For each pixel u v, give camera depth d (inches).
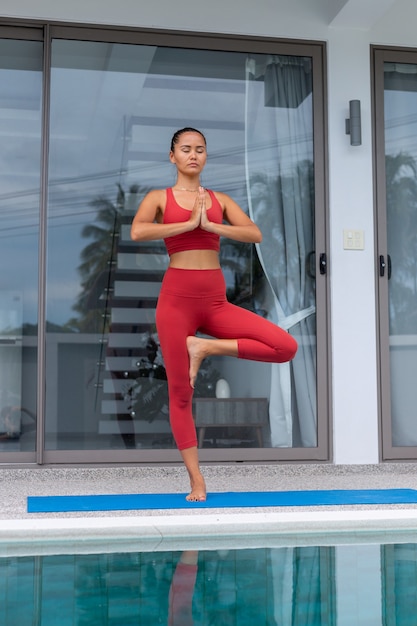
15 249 232.4
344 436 242.8
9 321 230.8
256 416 241.4
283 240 246.8
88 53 238.2
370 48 252.4
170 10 241.3
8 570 124.0
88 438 231.8
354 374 244.8
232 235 180.7
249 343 180.7
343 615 101.2
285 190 247.9
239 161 246.2
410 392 250.1
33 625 96.0
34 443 229.8
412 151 254.7
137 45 241.3
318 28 249.3
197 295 181.6
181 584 115.8
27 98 235.3
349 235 247.0
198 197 176.9
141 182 239.5
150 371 236.2
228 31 244.4
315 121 249.0
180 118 243.0
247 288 244.2
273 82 248.7
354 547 142.1
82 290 234.2
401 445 248.7
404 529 163.5
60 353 231.8
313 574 121.7
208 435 238.4
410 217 253.3
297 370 244.8
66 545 145.6
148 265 238.2
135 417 234.7
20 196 233.5
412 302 251.9
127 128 239.8
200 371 239.3
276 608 103.9
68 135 236.4
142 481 222.2
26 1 233.3
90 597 108.9
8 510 170.9
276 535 156.6
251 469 236.2
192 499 180.5
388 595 110.2
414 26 254.8
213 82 245.4
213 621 98.4
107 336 234.8
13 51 235.0
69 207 235.0
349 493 193.0
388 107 253.9
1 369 229.5
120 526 155.6
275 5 247.4
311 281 247.3
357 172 248.7
